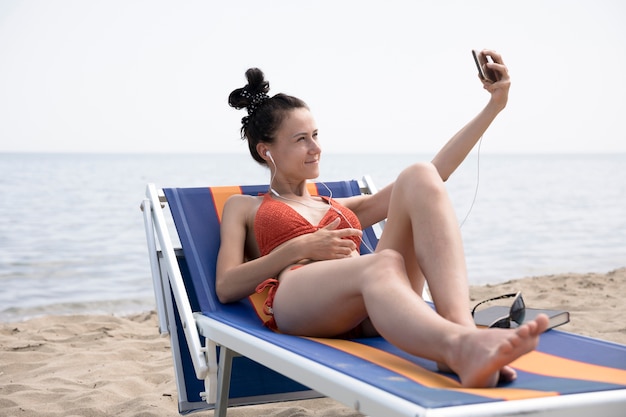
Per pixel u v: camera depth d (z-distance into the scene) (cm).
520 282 623
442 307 175
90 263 931
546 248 1084
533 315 211
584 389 146
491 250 1066
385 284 177
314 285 203
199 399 259
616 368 170
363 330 218
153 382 354
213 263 259
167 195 276
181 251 270
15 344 438
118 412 302
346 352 182
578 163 4306
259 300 252
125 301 725
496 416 132
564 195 2006
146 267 912
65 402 315
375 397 141
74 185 2120
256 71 272
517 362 180
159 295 260
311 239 230
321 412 300
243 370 262
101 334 463
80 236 1162
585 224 1375
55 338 458
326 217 253
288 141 260
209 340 230
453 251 182
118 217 1421
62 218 1390
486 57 251
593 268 918
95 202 1708
